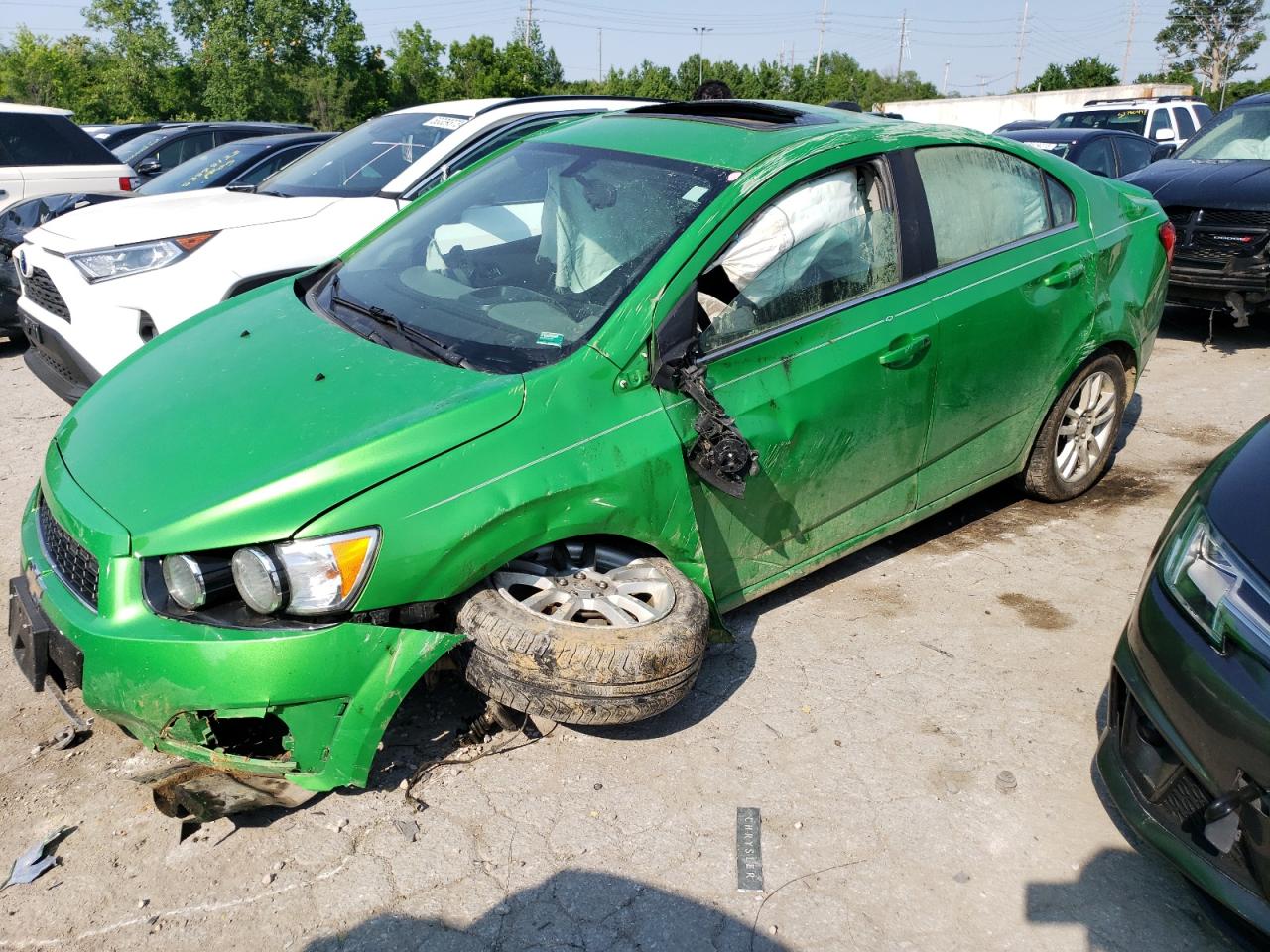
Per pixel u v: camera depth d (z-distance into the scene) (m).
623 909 2.53
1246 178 7.24
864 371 3.49
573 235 3.42
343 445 2.64
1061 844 2.78
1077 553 4.39
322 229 5.52
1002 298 3.94
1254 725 2.21
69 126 9.17
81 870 2.62
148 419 3.00
